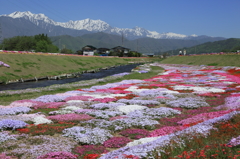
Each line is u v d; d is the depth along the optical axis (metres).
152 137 14.05
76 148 13.15
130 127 17.44
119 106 23.91
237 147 10.33
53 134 15.45
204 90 33.50
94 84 45.12
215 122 14.91
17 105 24.55
